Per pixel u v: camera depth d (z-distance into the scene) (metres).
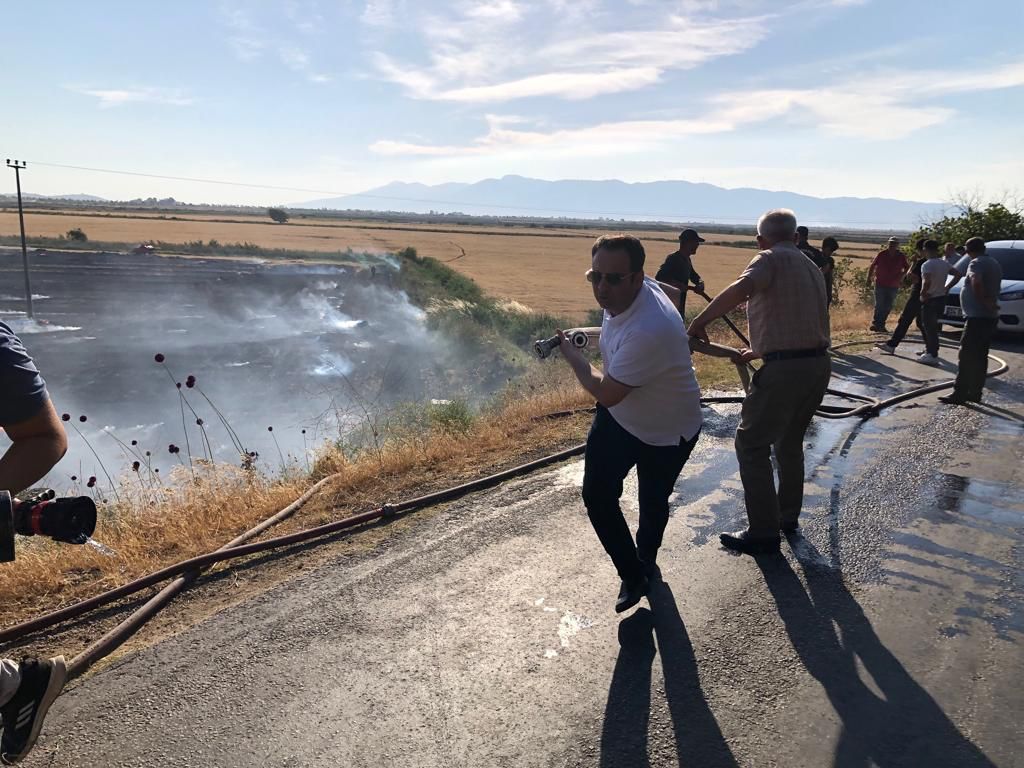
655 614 3.55
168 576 3.90
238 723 2.77
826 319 4.19
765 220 4.25
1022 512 4.91
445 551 4.28
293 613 3.58
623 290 3.26
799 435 4.41
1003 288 12.68
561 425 7.08
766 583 3.88
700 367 10.27
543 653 3.22
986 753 2.58
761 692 2.94
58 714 2.83
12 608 3.72
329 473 6.01
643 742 2.65
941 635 3.37
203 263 58.06
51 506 1.82
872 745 2.63
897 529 4.61
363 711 2.84
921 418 7.48
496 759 2.57
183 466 5.89
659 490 3.74
